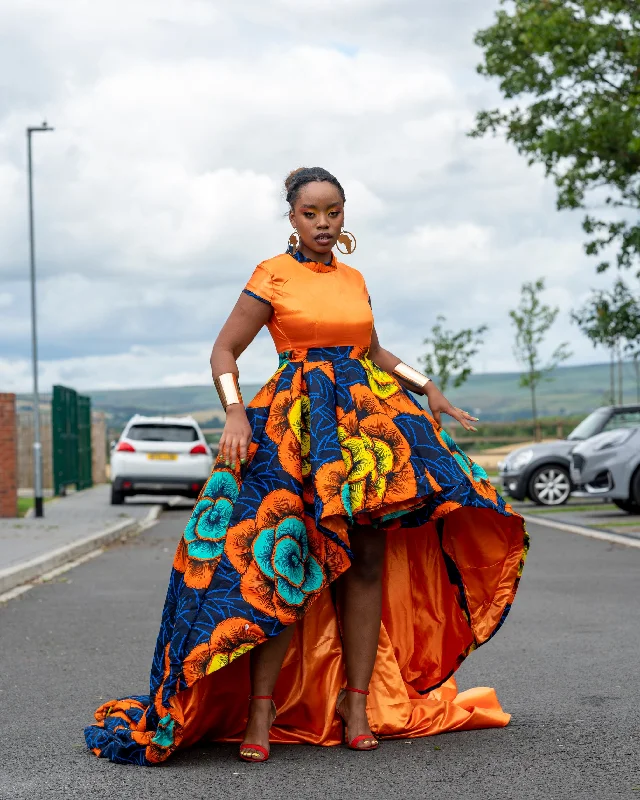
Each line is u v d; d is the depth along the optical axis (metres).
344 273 4.16
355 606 3.99
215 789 3.53
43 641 6.97
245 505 3.84
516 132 22.67
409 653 4.28
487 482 4.11
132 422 23.53
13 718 4.76
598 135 20.50
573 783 3.54
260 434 3.96
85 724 4.62
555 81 21.64
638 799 3.37
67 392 28.89
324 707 4.05
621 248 21.92
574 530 15.00
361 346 4.09
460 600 4.21
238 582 3.74
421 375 4.33
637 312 22.09
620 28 20.69
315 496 3.79
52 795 3.52
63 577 10.67
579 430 20.86
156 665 3.88
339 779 3.61
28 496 27.92
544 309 38.12
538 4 21.16
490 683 5.33
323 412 3.91
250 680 3.90
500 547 4.20
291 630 3.88
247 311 4.04
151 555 12.97
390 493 3.78
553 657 6.02
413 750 3.97
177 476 22.78
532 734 4.21
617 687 5.16
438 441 3.99
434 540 4.29
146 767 3.83
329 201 4.05
